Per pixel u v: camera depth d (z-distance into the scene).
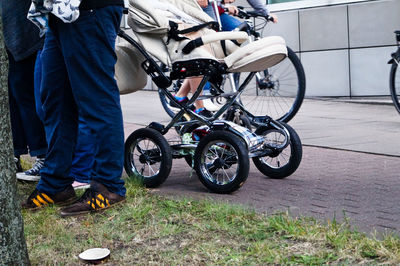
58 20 3.38
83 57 3.37
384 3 9.35
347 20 9.63
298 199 3.70
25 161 5.21
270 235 2.91
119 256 2.76
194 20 4.22
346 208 3.45
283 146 4.23
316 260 2.55
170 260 2.66
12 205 2.41
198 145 3.98
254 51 3.90
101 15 3.37
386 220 3.17
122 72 4.20
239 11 5.97
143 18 3.88
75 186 4.01
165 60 3.98
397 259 2.48
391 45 9.35
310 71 9.99
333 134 6.22
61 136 3.60
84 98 3.41
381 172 4.46
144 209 3.40
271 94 6.81
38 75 4.02
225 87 7.39
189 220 3.22
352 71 9.66
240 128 4.03
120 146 3.51
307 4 9.96
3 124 2.38
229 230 3.03
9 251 2.40
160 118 7.59
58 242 2.95
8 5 4.10
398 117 7.35
